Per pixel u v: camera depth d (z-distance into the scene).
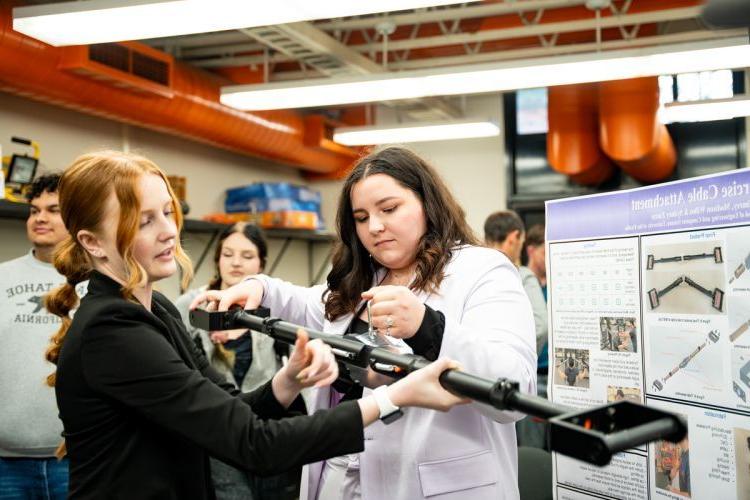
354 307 1.41
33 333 2.01
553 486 1.76
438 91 3.55
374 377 1.08
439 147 6.38
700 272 1.46
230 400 0.95
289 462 0.91
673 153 5.28
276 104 3.83
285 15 2.37
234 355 2.50
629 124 4.21
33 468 1.98
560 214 1.80
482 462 1.22
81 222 1.02
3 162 3.31
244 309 1.28
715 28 1.11
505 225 3.54
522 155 6.13
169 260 1.05
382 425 1.26
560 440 0.67
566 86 4.64
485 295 1.21
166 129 4.12
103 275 1.04
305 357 0.94
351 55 3.98
